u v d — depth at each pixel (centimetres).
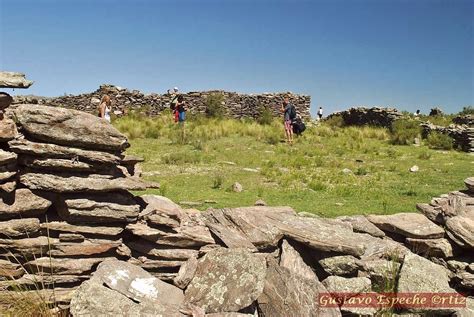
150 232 499
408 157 1878
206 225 545
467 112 3812
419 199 973
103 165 497
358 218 609
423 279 506
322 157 1834
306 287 496
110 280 456
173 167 1416
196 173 1307
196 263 501
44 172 471
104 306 424
